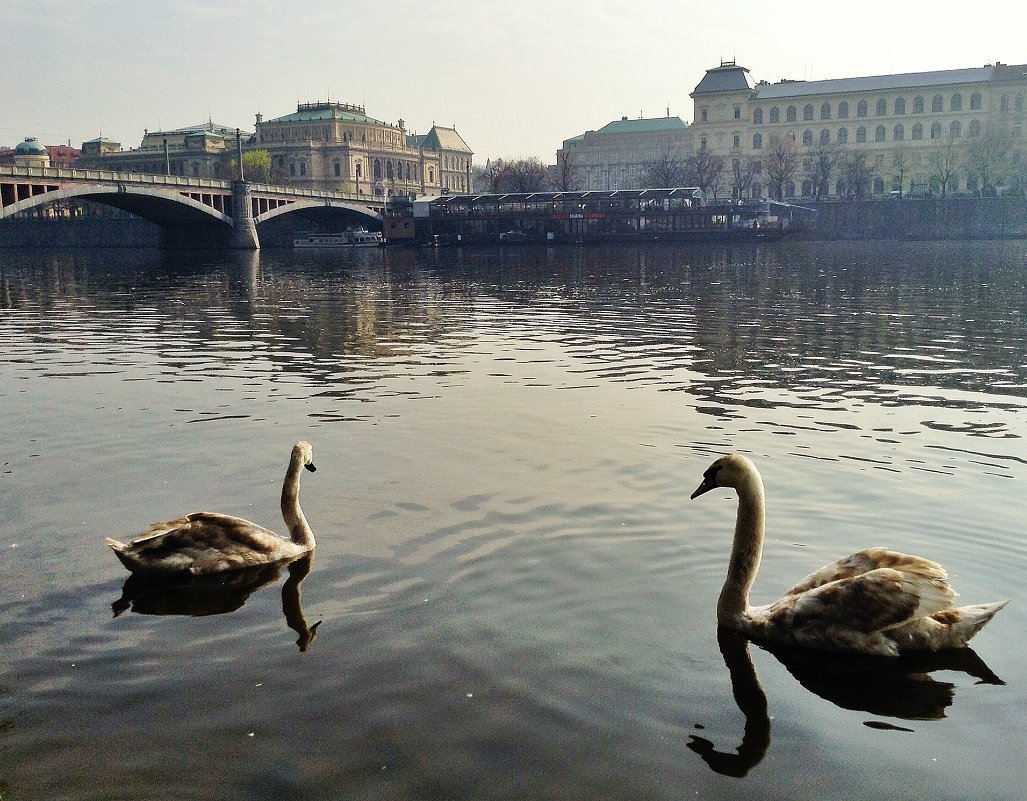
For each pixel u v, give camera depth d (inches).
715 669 325.7
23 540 451.8
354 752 279.7
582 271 2856.8
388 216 5895.7
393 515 480.4
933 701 308.2
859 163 6806.1
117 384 866.1
